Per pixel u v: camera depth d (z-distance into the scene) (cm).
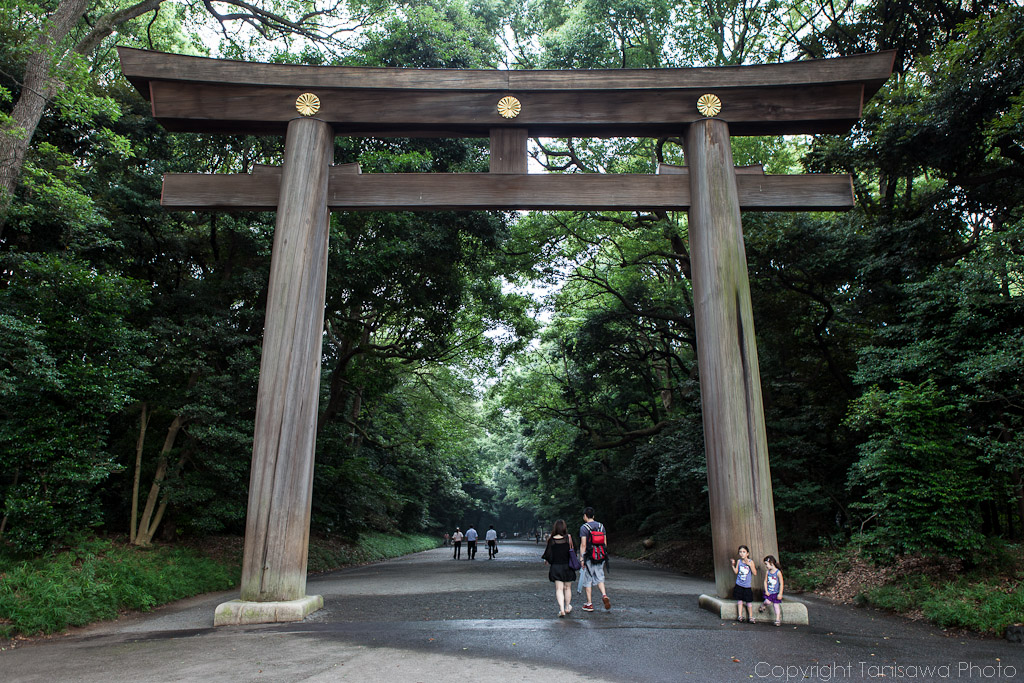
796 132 1024
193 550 1416
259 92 984
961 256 1473
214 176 977
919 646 717
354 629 759
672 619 830
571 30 1930
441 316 1895
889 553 1083
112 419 1441
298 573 855
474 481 5103
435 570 1817
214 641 699
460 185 981
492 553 2641
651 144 2222
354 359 2252
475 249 1866
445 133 1025
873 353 1297
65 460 1038
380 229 1695
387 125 999
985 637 786
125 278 1228
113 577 1025
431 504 4469
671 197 989
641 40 2081
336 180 981
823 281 1656
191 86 977
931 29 1588
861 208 1689
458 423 3153
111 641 744
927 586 988
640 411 2917
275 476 848
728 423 880
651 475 2267
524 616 867
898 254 1451
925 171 1506
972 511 1031
